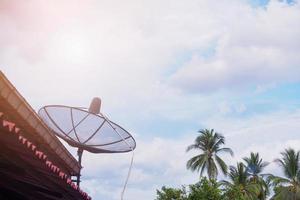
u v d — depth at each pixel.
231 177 63.41
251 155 67.25
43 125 6.70
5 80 4.71
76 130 11.63
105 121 12.00
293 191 60.78
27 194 6.80
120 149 11.67
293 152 61.75
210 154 64.88
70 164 10.11
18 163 4.69
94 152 11.67
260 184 65.31
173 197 33.69
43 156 4.50
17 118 6.09
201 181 33.41
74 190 6.61
